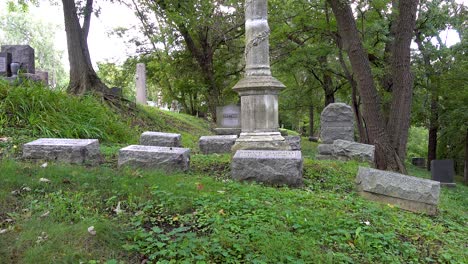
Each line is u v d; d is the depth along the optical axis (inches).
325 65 750.5
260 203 191.9
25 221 152.3
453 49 752.3
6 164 222.5
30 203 172.7
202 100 1007.6
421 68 741.9
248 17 323.0
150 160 255.1
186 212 176.7
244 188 217.3
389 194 236.5
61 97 414.0
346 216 187.3
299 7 628.1
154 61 949.8
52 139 278.4
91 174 217.5
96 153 273.6
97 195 189.8
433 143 959.0
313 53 700.0
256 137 313.4
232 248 142.6
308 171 303.1
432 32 698.2
